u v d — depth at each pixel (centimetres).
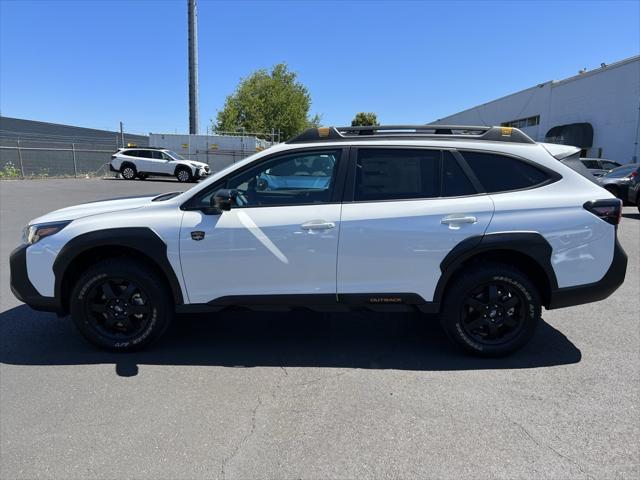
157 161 2727
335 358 412
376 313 531
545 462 270
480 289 398
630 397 341
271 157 409
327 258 391
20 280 408
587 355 414
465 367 393
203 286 401
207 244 393
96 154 3244
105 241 394
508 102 3612
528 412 322
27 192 1834
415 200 394
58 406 330
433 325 494
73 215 417
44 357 410
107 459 273
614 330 472
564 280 391
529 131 3300
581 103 2686
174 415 319
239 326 490
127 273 399
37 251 403
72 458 274
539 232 384
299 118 5634
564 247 387
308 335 465
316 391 352
